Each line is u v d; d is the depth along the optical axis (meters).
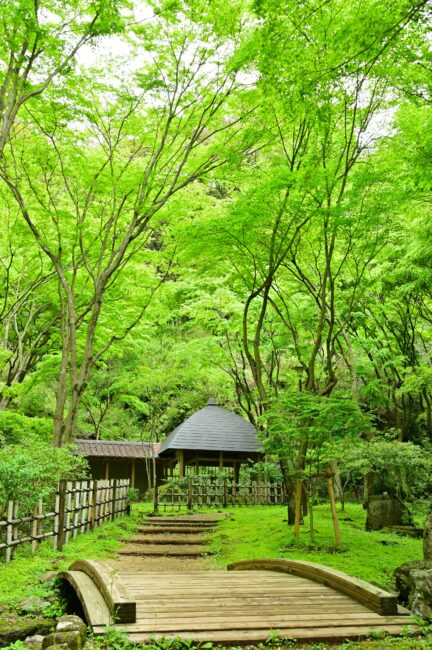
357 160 12.80
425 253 12.90
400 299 16.92
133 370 25.59
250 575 6.74
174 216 13.59
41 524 8.60
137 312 16.75
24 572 6.82
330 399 9.93
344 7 7.70
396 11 5.92
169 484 18.91
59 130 12.07
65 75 10.34
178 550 11.22
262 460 20.83
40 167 12.88
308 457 10.89
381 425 20.92
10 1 7.58
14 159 12.27
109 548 10.59
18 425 14.05
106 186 12.71
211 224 11.07
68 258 15.05
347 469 14.30
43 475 8.36
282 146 12.84
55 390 24.00
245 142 12.01
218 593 5.62
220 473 19.92
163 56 11.43
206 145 13.20
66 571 6.17
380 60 8.91
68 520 9.82
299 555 9.05
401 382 18.61
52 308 17.58
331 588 5.98
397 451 11.76
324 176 10.33
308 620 4.79
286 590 5.86
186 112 12.25
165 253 14.66
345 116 10.76
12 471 7.29
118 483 14.70
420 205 13.54
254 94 11.29
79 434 27.75
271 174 10.38
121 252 12.22
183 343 20.58
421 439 20.14
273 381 20.88
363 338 18.50
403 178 10.39
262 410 20.78
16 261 16.27
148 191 12.12
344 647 4.30
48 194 13.21
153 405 23.45
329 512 14.98
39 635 4.94
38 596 5.87
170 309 19.08
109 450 23.28
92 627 4.35
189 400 27.05
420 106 10.11
